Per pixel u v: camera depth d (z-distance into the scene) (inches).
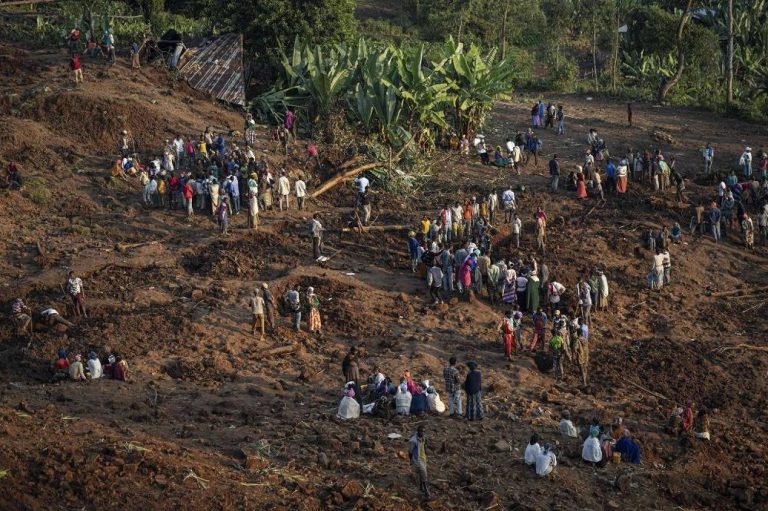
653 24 2741.1
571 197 1664.6
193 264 1326.3
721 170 1828.2
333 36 1983.3
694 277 1473.9
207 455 856.3
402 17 3380.9
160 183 1455.5
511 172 1763.0
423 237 1428.4
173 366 1083.3
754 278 1496.1
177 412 970.1
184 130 1658.5
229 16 1973.4
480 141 1793.8
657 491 922.7
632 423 1063.6
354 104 1764.3
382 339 1196.5
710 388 1192.2
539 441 977.5
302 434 932.0
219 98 1825.8
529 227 1544.0
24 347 1103.0
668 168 1715.1
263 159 1601.9
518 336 1207.6
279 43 1924.2
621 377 1188.5
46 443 815.7
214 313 1202.6
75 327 1146.0
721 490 954.7
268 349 1143.6
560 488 888.3
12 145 1513.3
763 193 1692.9
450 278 1321.4
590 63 3314.5
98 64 1813.5
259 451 879.1
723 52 2930.6
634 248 1508.4
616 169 1686.8
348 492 812.6
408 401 1005.8
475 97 1852.9
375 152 1683.1
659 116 2257.6
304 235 1434.5
